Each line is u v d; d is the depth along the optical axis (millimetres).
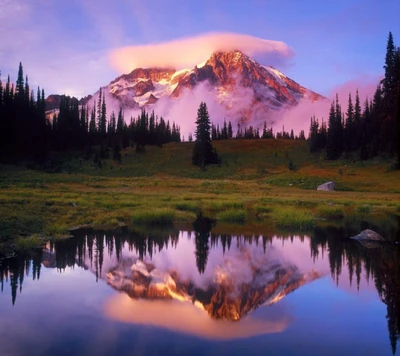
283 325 8758
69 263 14617
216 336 7914
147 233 22281
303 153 105875
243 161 101188
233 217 28281
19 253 16125
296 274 13406
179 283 12133
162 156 103438
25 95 95500
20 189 43812
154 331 8234
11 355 6965
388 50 90500
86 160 95812
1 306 9672
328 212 31875
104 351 7168
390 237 21828
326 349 7445
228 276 13062
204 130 97562
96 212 28422
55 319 8836
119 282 12117
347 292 11305
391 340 7898
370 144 93062
